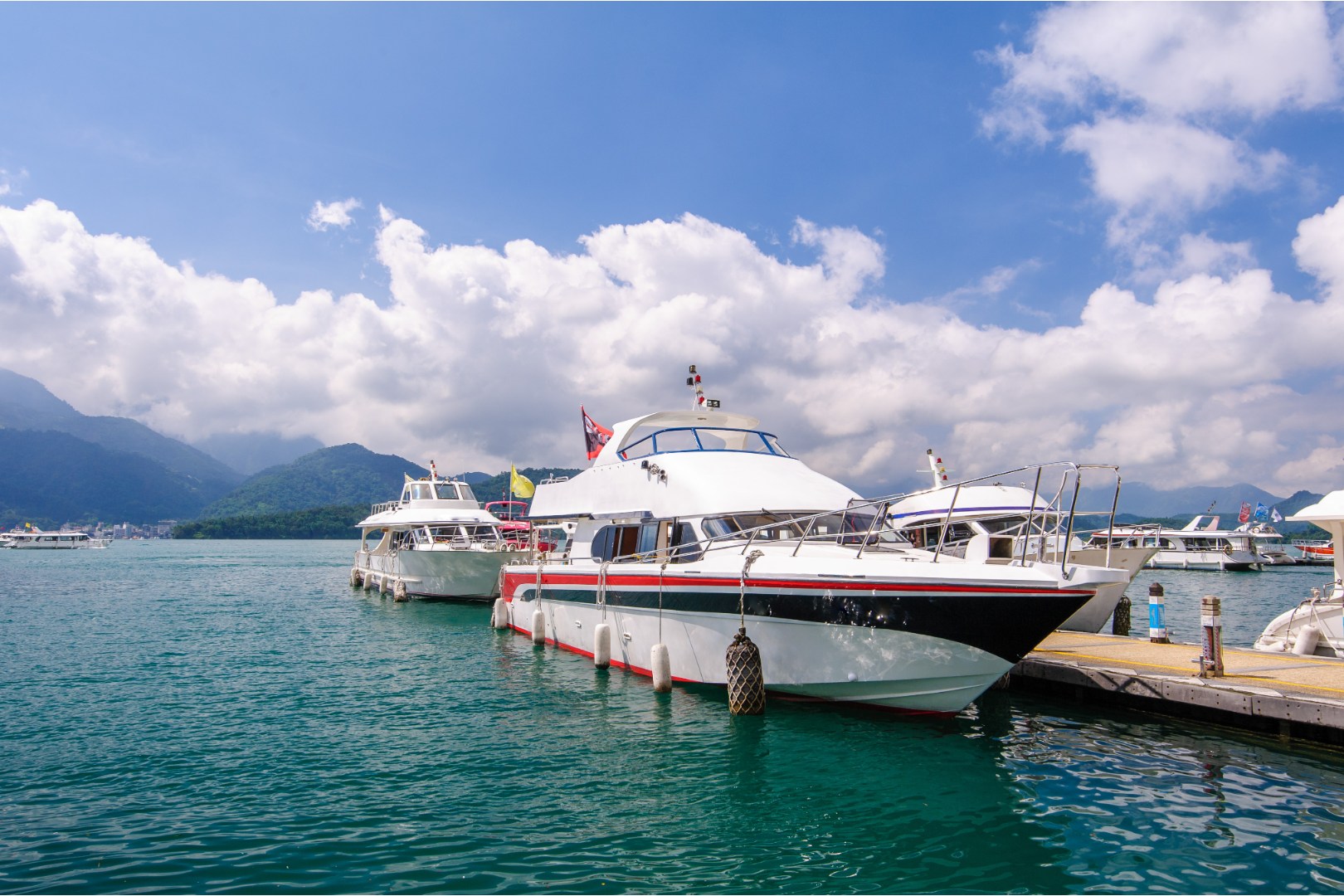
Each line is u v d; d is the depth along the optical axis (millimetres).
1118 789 9125
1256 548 66000
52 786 9328
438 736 11398
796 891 6797
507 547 29531
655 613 14078
